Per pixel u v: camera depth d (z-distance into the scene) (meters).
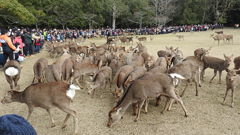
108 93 8.36
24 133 1.60
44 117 6.46
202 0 53.97
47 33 27.16
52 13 42.59
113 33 38.78
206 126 5.91
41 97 5.46
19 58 12.12
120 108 5.77
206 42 25.30
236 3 53.16
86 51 14.72
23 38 15.53
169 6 53.41
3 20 23.62
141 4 51.12
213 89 8.64
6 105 7.22
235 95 8.01
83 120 6.32
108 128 5.88
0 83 9.29
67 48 15.59
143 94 5.98
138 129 5.80
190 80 7.88
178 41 27.48
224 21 52.47
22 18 19.59
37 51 18.19
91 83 7.88
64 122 5.80
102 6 47.69
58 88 5.41
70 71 8.68
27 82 9.59
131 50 14.80
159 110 6.87
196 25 49.75
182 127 5.87
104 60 11.36
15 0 20.06
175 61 10.24
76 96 8.10
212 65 9.51
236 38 28.77
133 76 7.37
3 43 10.54
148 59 10.63
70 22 44.47
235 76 6.81
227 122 6.11
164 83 6.06
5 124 1.57
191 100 7.59
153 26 54.31
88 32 35.78
